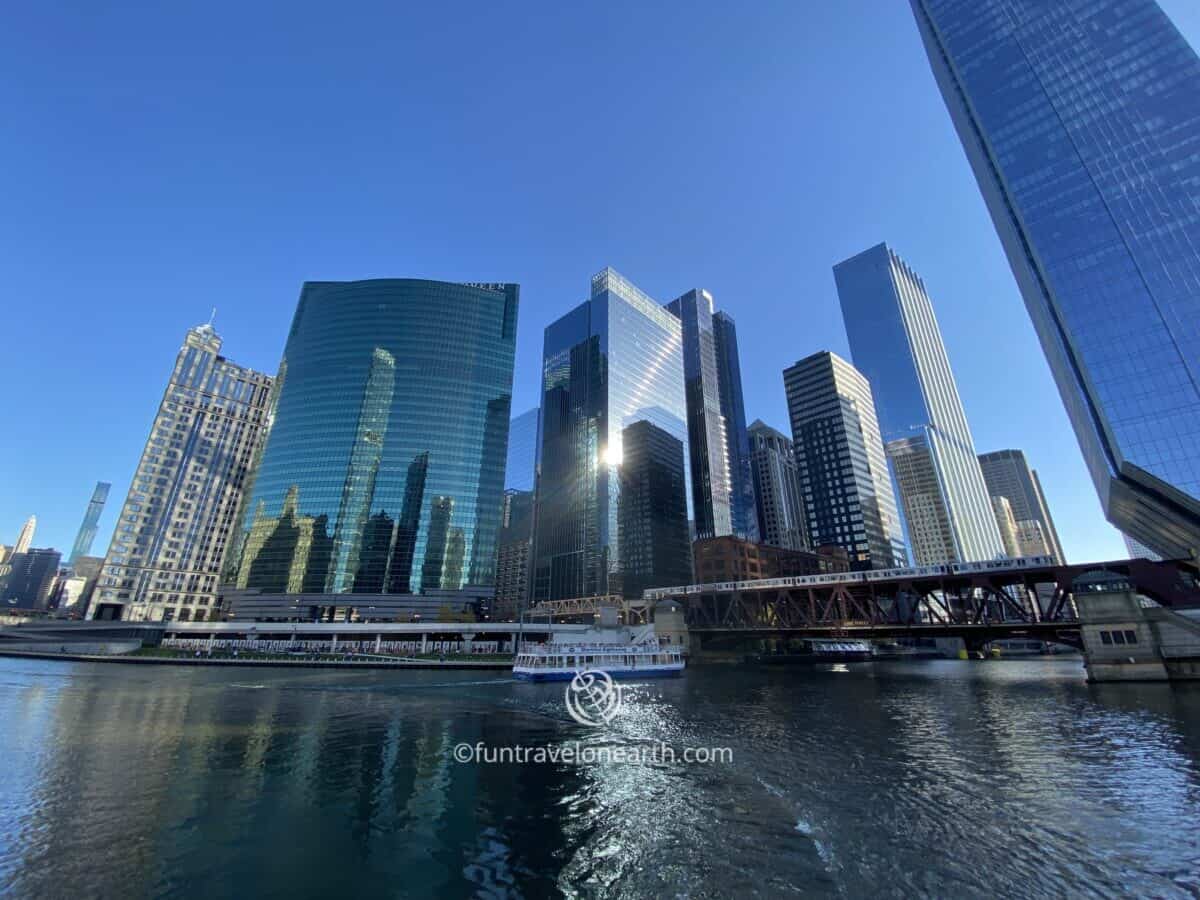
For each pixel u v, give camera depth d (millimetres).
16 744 31391
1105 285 96062
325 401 188375
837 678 80000
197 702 49094
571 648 79875
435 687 64250
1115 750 30297
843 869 16500
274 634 122562
